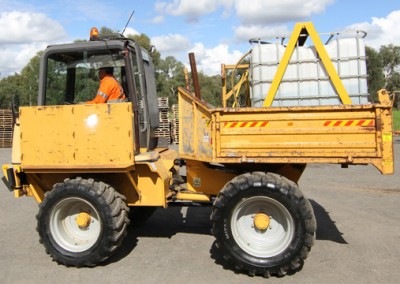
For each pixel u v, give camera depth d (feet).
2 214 23.02
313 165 38.99
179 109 15.24
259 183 13.41
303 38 15.20
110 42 15.56
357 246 16.17
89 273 14.03
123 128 14.39
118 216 14.47
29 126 14.92
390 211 21.56
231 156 13.91
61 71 16.16
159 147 19.12
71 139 14.67
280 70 14.38
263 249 13.82
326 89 14.25
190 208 23.32
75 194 14.42
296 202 13.17
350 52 14.07
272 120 13.56
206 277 13.52
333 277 13.26
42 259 15.46
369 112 12.94
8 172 15.55
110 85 15.85
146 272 14.01
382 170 12.89
